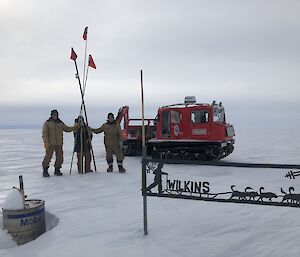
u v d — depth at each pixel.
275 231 4.32
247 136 41.28
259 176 8.70
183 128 12.42
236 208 5.49
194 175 9.15
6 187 8.20
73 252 3.88
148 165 4.29
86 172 9.79
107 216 5.28
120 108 14.95
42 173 10.30
